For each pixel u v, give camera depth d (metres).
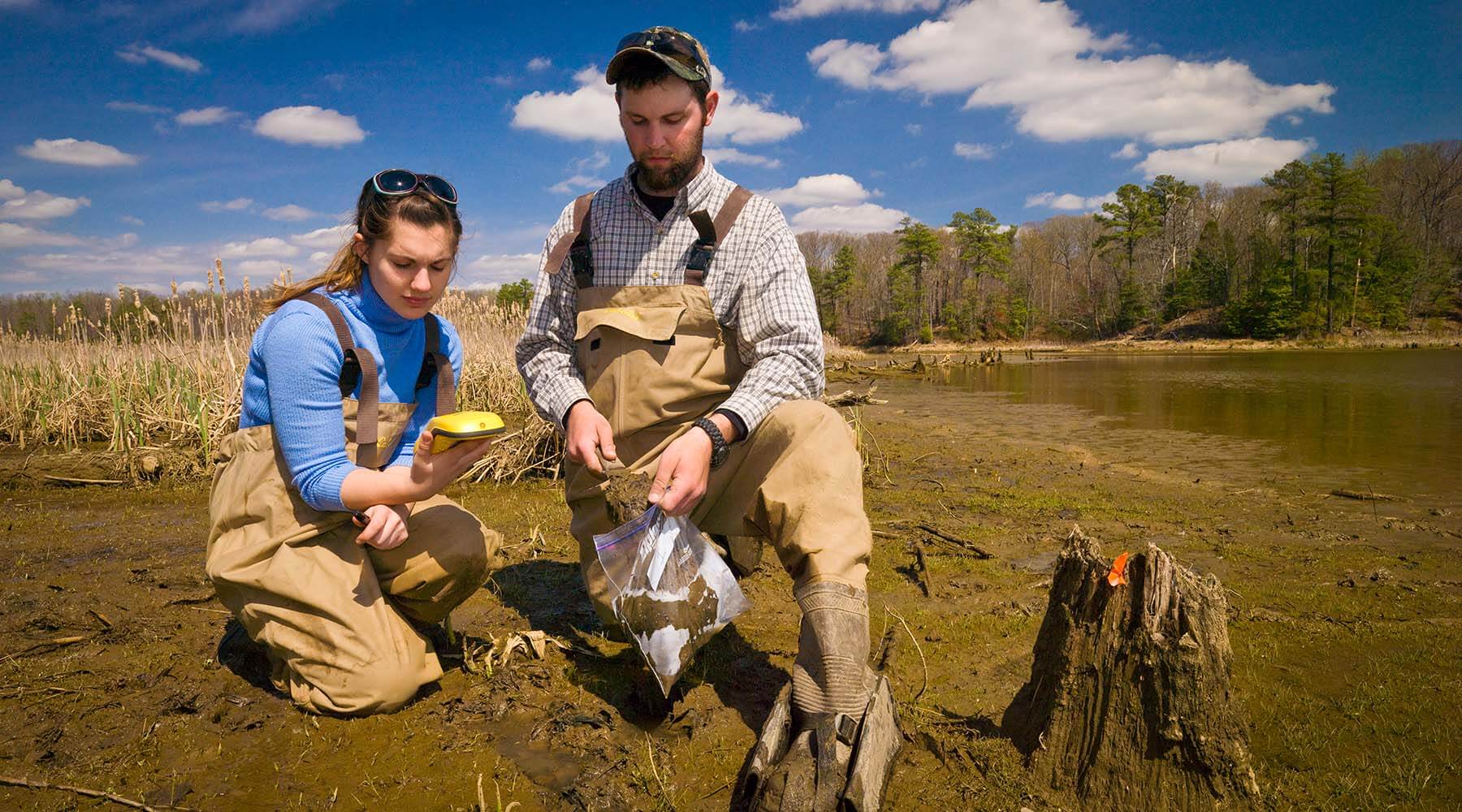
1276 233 83.69
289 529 2.12
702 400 2.24
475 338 8.38
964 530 4.15
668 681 1.92
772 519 2.00
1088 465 6.16
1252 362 28.88
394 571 2.27
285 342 1.99
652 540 1.92
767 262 2.18
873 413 10.27
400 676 2.10
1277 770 1.84
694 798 1.76
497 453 5.46
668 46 2.09
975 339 89.50
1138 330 81.69
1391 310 67.81
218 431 5.90
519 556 3.63
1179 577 1.74
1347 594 3.10
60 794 1.76
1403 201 88.75
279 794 1.77
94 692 2.24
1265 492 5.09
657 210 2.30
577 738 2.01
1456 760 1.86
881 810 1.69
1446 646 2.55
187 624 2.75
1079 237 109.81
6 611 2.85
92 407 7.37
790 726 1.77
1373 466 6.08
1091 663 1.82
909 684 2.35
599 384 2.27
